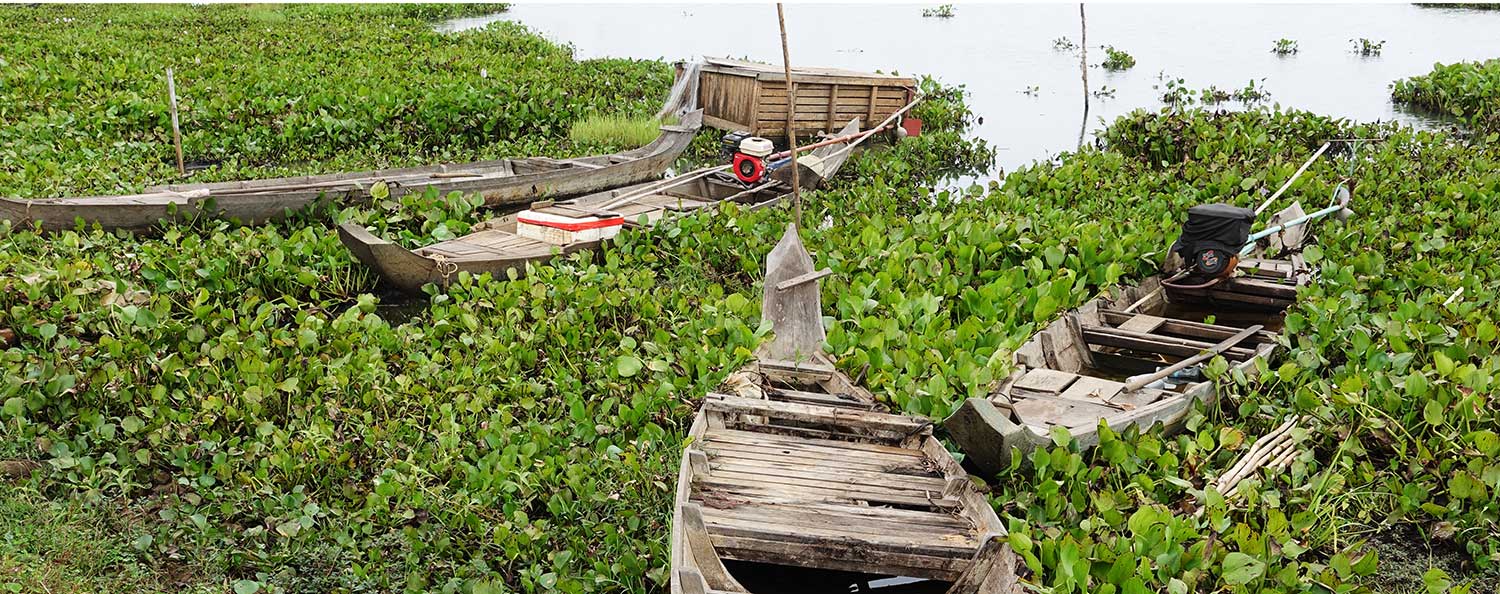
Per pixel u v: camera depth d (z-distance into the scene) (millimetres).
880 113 19203
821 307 9570
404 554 6207
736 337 8617
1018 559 5621
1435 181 14008
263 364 7598
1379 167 14789
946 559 5746
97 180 12875
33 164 13164
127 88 18281
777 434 7258
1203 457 7320
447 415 7328
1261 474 7223
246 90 18125
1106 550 5824
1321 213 12227
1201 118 17406
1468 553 6738
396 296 10703
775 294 8578
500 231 11633
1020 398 7785
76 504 6227
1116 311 9938
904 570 5781
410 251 9945
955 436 6844
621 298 9406
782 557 5781
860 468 6703
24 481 6324
